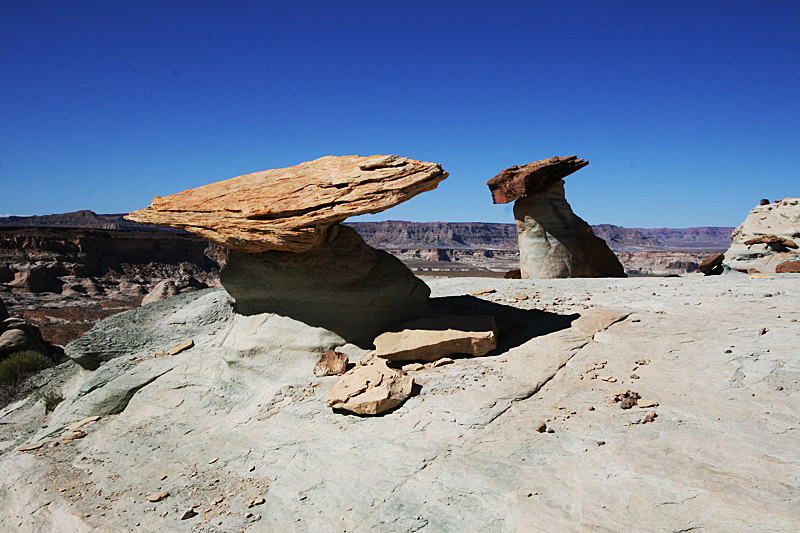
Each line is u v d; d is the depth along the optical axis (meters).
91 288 86.81
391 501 6.04
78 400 11.22
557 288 14.91
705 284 13.85
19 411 13.20
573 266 20.25
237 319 10.85
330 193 9.03
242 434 8.32
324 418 7.94
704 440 6.09
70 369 15.45
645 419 6.64
